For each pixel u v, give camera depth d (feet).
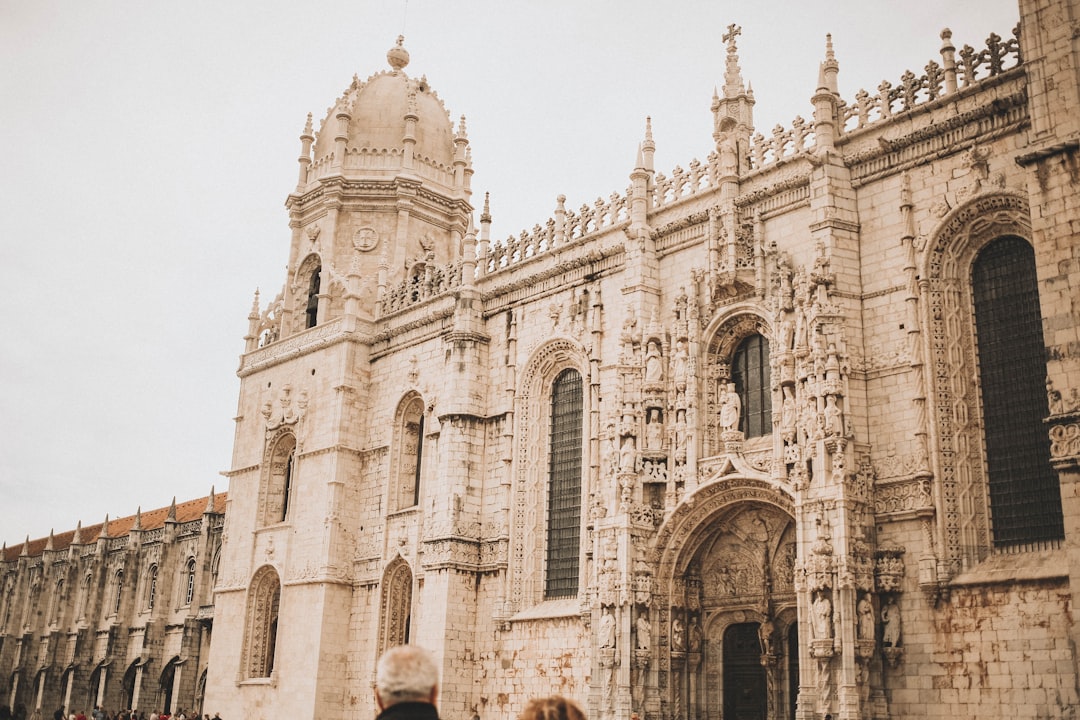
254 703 189.47
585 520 149.38
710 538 139.54
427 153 220.43
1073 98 98.53
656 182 154.40
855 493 115.44
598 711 133.80
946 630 108.27
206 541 274.57
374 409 193.67
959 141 118.62
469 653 161.48
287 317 214.90
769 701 129.39
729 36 150.20
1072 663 98.37
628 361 144.77
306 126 226.17
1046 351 96.12
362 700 175.01
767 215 137.59
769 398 135.03
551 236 168.96
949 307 116.78
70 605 335.88
